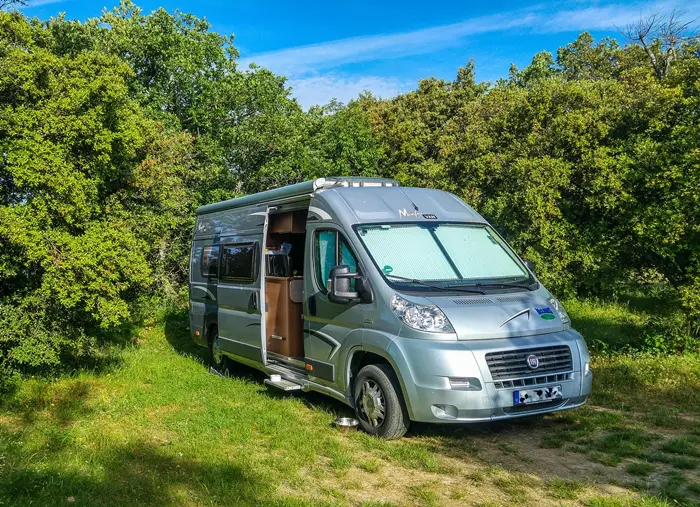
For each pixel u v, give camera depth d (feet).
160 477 16.08
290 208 26.13
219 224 33.06
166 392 26.30
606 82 52.26
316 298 22.81
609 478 15.65
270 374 26.61
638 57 83.35
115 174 32.45
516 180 47.47
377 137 92.02
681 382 25.43
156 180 38.58
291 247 28.66
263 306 26.40
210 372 31.53
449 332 18.10
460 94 118.62
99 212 29.53
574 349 19.07
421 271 20.57
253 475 16.17
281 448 18.72
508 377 17.80
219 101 62.39
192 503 14.51
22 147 24.38
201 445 18.94
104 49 58.75
